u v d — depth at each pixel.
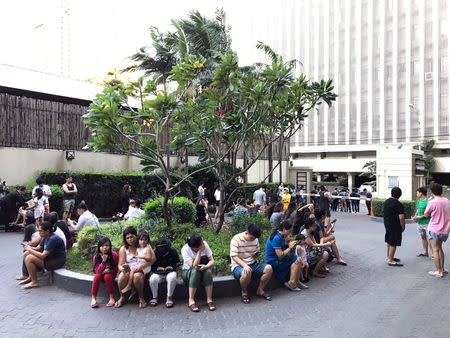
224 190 9.05
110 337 4.53
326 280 7.02
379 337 4.50
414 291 6.28
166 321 5.03
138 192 15.69
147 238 5.71
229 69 7.77
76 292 6.15
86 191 14.49
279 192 17.14
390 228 7.97
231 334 4.62
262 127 9.49
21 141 14.18
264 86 7.71
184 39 16.34
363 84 46.44
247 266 5.82
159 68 15.78
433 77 41.72
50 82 17.39
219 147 8.96
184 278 5.64
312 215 7.99
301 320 5.06
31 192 12.96
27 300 5.80
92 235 7.51
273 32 55.28
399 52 44.16
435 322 4.94
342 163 46.19
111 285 5.61
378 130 45.28
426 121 42.16
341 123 47.75
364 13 46.66
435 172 40.59
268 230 9.36
